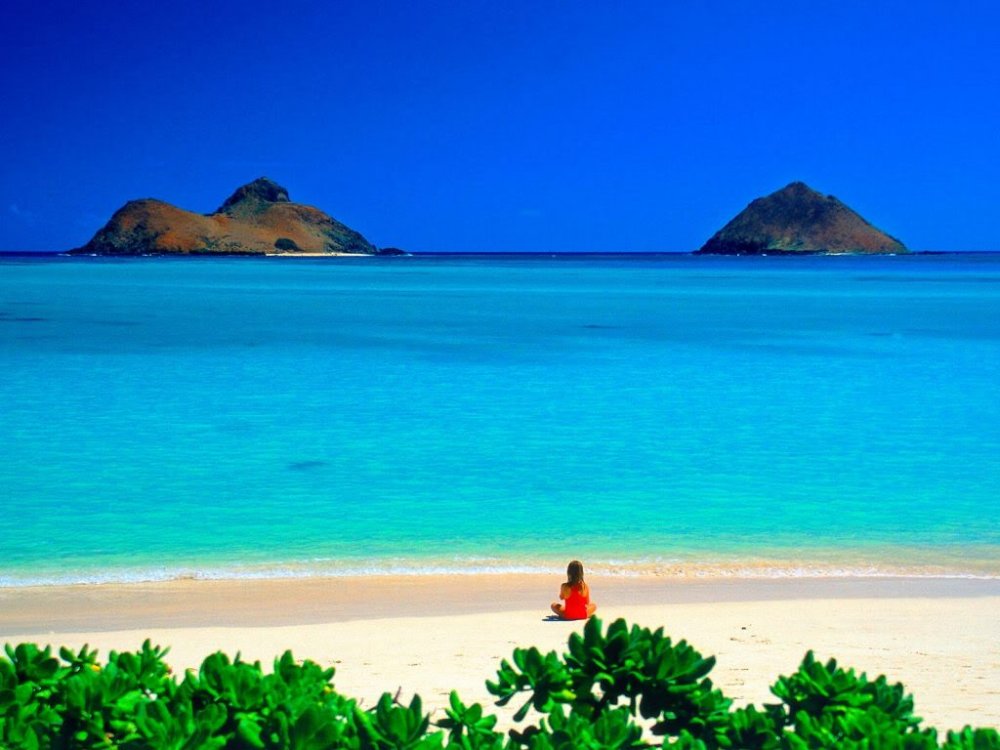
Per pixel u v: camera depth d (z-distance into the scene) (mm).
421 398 23000
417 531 12219
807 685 3750
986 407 21859
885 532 12258
